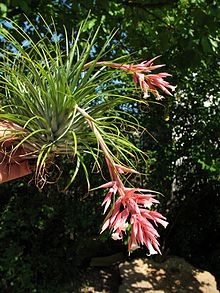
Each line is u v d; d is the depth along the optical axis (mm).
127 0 4188
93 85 1565
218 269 6113
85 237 5500
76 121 1583
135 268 5484
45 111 1568
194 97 5898
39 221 5270
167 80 4797
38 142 1595
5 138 1558
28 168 1782
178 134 5934
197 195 6270
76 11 4074
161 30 4195
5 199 5227
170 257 5785
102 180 5230
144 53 4348
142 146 5547
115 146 1466
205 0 3779
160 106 5547
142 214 1284
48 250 5332
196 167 6109
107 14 4125
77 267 5656
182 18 4102
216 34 3957
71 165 5012
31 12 3816
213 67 5547
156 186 5738
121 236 1262
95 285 5445
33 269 5219
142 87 1577
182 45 4059
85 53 1675
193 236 6387
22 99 1604
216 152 5727
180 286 5285
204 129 5879
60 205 5332
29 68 1653
